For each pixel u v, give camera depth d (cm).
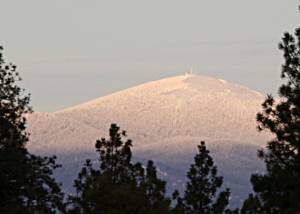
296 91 12962
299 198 12569
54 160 15525
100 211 14775
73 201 16262
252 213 17562
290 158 12962
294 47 13125
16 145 15262
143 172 18162
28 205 15400
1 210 14750
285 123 12988
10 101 15088
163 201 15475
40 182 15412
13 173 14662
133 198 14788
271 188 12800
